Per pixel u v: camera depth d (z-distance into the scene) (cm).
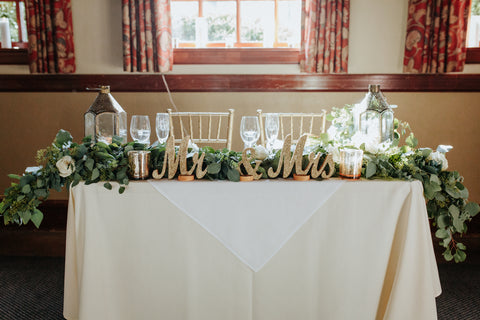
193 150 151
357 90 320
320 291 145
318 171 144
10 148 331
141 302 143
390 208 142
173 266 141
